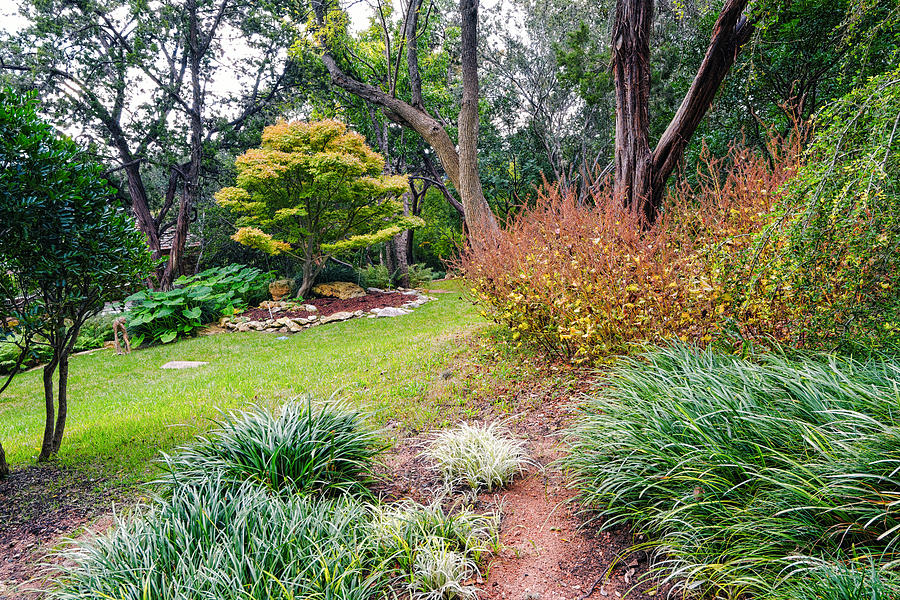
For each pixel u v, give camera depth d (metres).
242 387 7.35
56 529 3.65
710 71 7.17
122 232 4.53
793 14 8.60
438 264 32.47
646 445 2.70
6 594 2.91
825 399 2.43
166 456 3.54
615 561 2.51
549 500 3.19
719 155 12.07
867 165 2.53
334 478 3.42
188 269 22.77
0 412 8.18
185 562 2.35
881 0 5.16
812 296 3.16
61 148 4.14
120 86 18.25
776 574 1.97
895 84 2.58
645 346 4.04
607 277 4.67
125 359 11.73
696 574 2.20
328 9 12.37
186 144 19.88
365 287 19.36
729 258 3.61
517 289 5.90
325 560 2.31
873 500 1.92
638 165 7.70
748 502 2.23
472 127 10.53
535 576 2.53
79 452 5.14
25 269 4.21
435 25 21.28
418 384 6.18
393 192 17.69
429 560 2.48
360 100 21.23
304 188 15.80
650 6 7.43
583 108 24.91
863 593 1.64
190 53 19.80
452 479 3.58
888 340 2.96
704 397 2.77
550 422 4.36
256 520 2.64
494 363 6.34
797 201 3.04
